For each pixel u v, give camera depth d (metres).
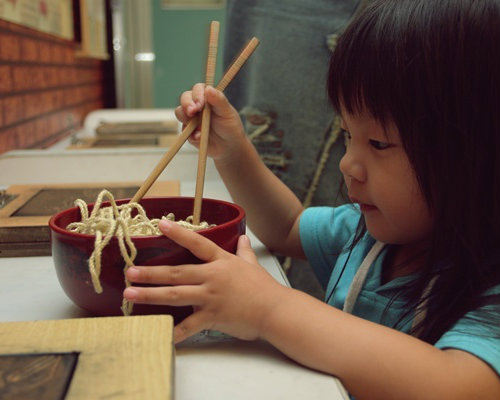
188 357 0.49
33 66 1.73
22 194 0.98
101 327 0.42
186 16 3.43
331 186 1.18
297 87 1.14
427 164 0.53
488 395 0.44
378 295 0.65
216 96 0.63
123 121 2.44
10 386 0.35
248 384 0.44
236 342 0.52
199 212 0.58
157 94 3.51
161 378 0.36
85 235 0.49
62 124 2.17
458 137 0.52
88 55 2.42
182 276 0.48
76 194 0.99
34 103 1.74
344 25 1.08
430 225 0.57
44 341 0.40
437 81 0.51
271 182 0.83
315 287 1.21
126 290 0.47
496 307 0.50
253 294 0.48
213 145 0.75
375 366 0.45
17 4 1.48
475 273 0.53
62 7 2.08
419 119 0.52
